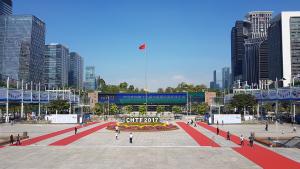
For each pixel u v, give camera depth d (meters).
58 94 159.50
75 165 42.16
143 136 76.94
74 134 81.94
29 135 79.62
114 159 46.41
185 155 49.88
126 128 95.00
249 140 66.44
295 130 89.00
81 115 127.19
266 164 42.94
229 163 43.59
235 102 148.62
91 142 65.81
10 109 192.25
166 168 40.28
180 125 113.19
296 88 119.44
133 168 40.28
